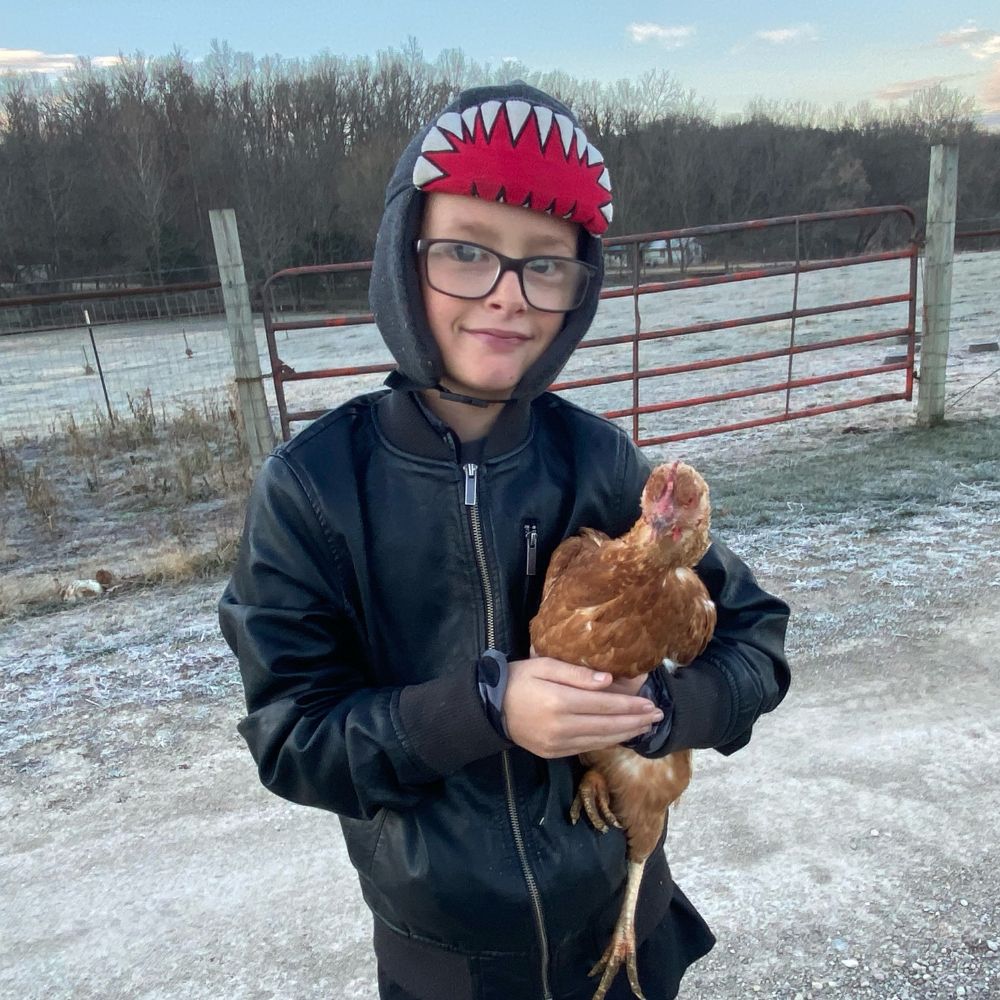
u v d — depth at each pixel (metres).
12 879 3.02
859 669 4.01
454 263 1.44
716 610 1.72
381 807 1.48
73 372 16.11
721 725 1.59
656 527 1.46
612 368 13.44
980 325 14.22
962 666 3.97
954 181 7.46
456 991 1.63
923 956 2.47
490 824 1.57
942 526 5.67
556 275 1.50
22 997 2.55
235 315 6.27
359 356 16.98
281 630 1.47
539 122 1.40
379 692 1.46
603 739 1.34
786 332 15.76
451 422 1.60
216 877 2.98
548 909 1.59
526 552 1.60
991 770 3.25
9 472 8.64
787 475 6.93
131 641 4.78
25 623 5.18
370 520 1.54
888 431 8.08
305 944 2.68
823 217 7.25
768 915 2.65
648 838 1.76
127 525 7.07
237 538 6.09
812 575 5.04
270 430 6.50
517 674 1.38
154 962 2.65
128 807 3.37
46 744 3.82
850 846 2.91
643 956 1.86
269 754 1.46
